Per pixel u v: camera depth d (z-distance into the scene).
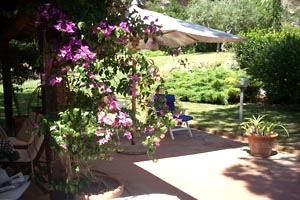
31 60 7.79
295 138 7.75
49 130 3.49
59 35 3.55
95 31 3.44
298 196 4.76
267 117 10.12
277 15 22.00
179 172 5.70
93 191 4.16
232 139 7.84
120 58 3.63
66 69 3.47
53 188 3.84
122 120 3.50
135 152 6.60
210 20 21.92
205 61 16.25
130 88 3.64
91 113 3.43
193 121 9.67
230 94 12.49
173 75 13.50
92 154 3.53
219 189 5.02
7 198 3.78
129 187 5.05
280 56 11.30
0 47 6.94
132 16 4.00
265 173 5.65
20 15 4.05
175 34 6.99
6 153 4.59
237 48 14.39
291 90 11.38
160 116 3.86
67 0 3.46
